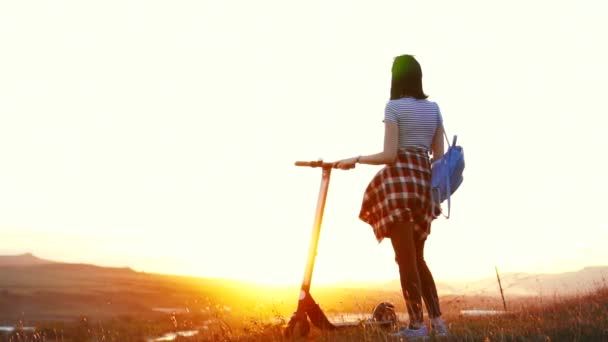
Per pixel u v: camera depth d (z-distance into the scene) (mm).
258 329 5793
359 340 4863
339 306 6312
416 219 4930
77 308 65125
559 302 7652
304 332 5375
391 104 5012
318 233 5453
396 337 4699
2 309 58469
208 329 6383
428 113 5070
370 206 5090
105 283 100500
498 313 7207
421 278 5055
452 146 5020
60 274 137500
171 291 79688
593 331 4266
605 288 8062
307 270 5434
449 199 4984
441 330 4891
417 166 4957
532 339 4223
